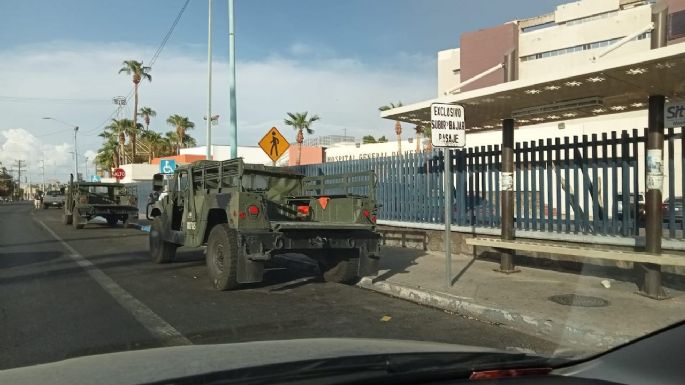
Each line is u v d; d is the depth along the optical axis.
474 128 11.77
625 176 9.02
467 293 8.34
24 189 160.88
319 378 2.60
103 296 8.55
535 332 6.71
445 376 2.73
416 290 8.66
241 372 2.64
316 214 10.84
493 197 11.58
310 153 60.78
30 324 6.74
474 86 48.59
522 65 45.94
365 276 9.70
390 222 14.40
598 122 22.97
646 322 6.50
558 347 5.96
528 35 45.94
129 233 21.61
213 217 10.14
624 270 8.91
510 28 46.19
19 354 5.50
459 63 52.53
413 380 2.67
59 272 11.01
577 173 9.70
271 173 11.00
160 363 2.94
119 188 26.17
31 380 2.64
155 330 6.49
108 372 2.74
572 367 2.99
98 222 29.09
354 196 9.85
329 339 3.74
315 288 9.54
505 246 9.60
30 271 11.13
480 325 7.06
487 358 3.01
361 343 3.52
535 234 10.25
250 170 10.59
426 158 13.38
